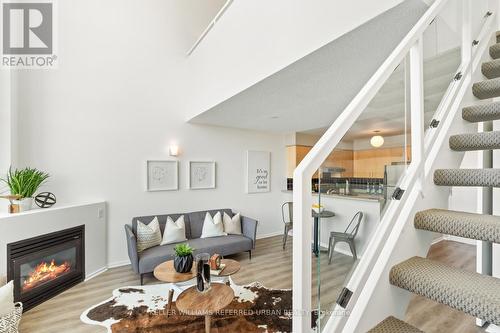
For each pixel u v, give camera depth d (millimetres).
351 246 1049
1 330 1971
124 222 3865
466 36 1741
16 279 2555
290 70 2254
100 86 3693
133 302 2715
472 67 1771
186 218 4242
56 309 2588
